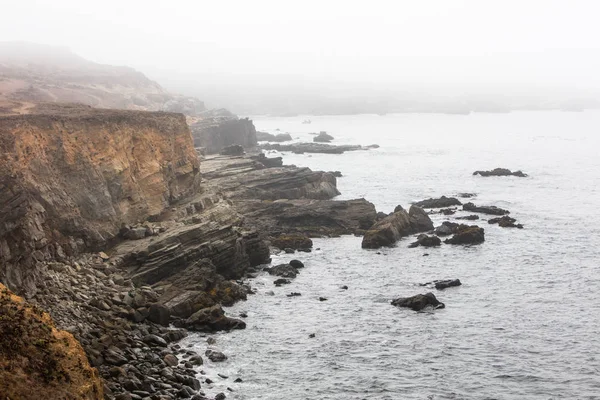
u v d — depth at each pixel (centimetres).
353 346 5503
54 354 3139
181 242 6656
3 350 3011
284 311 6250
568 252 8431
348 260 7956
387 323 6016
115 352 4841
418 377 5009
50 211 5878
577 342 5675
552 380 5012
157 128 7700
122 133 7075
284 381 4859
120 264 6184
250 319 6019
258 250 7650
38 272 5369
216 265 6900
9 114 6650
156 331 5447
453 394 4769
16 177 5081
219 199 8325
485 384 4928
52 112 7288
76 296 5397
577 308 6481
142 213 7006
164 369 4738
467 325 6003
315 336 5678
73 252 5966
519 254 8306
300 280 7194
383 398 4678
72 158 6334
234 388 4716
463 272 7562
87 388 3095
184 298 5944
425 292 6869
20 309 3266
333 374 5003
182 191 7869
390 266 7744
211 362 5103
